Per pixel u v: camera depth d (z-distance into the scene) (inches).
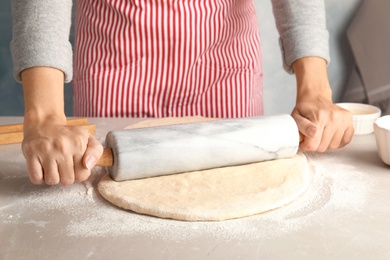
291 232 35.9
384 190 41.5
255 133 44.0
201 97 59.9
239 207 38.1
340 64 79.7
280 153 45.0
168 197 39.5
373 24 73.5
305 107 48.1
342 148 49.6
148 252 34.0
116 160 41.2
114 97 58.9
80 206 39.7
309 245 34.5
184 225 37.0
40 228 36.8
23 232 36.3
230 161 43.6
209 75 59.2
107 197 40.1
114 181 42.1
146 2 55.7
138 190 40.5
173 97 59.4
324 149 47.1
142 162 41.2
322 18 52.2
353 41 76.0
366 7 75.0
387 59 72.1
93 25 58.0
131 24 56.4
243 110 61.0
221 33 58.1
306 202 39.9
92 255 33.8
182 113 60.2
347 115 47.4
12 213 38.7
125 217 38.1
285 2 52.2
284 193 40.1
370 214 38.0
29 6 43.9
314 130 45.2
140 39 57.0
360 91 78.5
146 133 42.6
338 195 40.7
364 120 51.9
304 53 50.8
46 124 40.9
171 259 33.3
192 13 56.4
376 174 44.3
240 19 59.3
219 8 57.1
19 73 44.5
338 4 77.2
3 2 75.4
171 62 57.9
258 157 44.4
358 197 40.4
